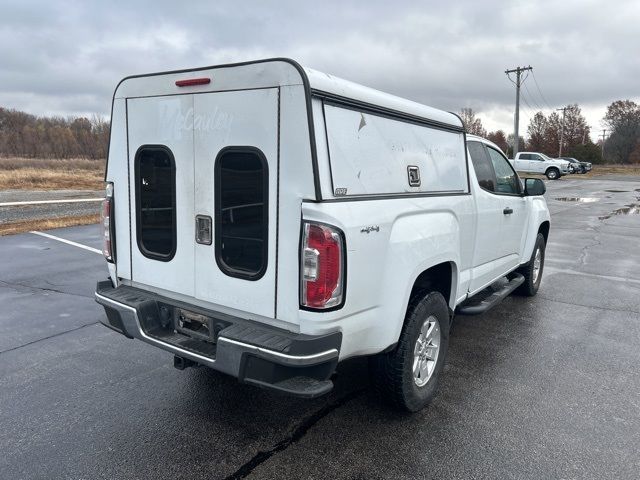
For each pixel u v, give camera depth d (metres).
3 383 4.01
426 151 3.58
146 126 3.33
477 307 4.53
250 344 2.69
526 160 40.22
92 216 14.02
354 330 2.87
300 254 2.68
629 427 3.46
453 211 3.85
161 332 3.37
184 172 3.16
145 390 3.91
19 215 14.12
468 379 4.18
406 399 3.44
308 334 2.72
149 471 2.93
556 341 5.09
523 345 4.96
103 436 3.28
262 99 2.73
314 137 2.59
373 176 3.00
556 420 3.54
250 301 2.94
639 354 4.77
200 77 2.97
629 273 8.21
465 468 2.98
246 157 2.85
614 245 10.88
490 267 4.92
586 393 3.96
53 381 4.05
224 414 3.56
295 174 2.65
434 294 3.60
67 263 8.37
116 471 2.92
